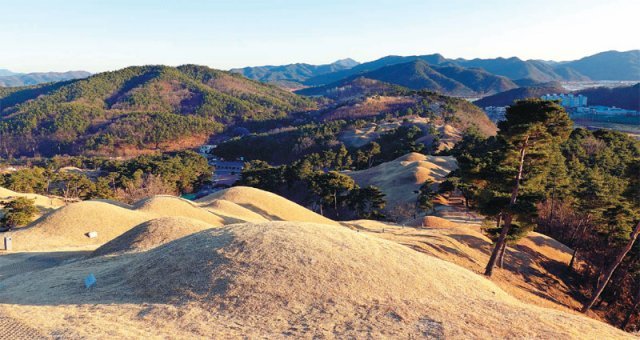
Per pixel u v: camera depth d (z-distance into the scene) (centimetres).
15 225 4875
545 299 3600
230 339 1587
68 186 9981
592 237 5497
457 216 7062
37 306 1939
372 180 10650
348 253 2302
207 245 2366
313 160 13538
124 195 10700
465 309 1944
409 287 2091
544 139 3347
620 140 11331
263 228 2558
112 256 2944
